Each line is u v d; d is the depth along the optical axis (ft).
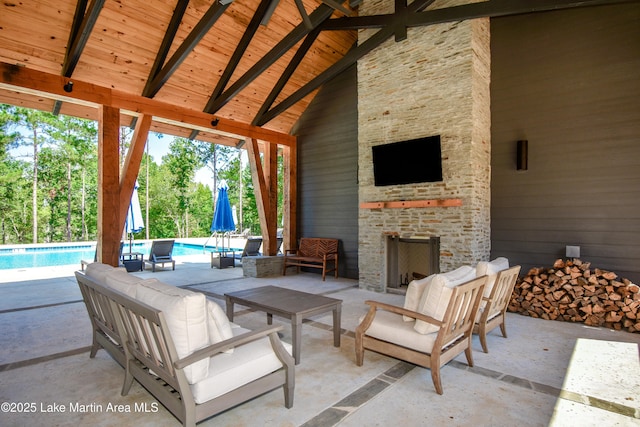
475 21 16.38
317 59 24.21
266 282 22.09
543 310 14.26
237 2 18.90
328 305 10.62
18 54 16.34
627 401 7.66
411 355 8.40
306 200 27.14
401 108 18.67
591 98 14.98
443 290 8.06
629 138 14.14
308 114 26.99
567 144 15.52
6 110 57.88
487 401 7.63
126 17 17.17
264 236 26.23
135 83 20.04
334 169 25.21
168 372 6.06
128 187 19.36
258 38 21.17
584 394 7.96
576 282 13.87
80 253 45.24
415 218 18.03
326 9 17.71
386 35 18.39
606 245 14.58
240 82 20.84
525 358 10.03
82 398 7.69
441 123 17.10
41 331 12.28
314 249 25.48
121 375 8.86
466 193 16.20
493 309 11.01
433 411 7.23
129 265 26.02
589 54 15.06
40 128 61.52
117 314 7.63
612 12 14.57
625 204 14.20
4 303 16.28
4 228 58.54
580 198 15.17
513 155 16.97
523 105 16.70
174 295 6.22
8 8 14.84
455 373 9.04
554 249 15.80
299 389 8.18
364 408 7.34
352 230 23.98
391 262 19.77
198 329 6.05
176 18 17.66
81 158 65.82
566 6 13.50
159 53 18.88
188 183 78.43
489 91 17.69
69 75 17.38
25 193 60.44
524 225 16.62
